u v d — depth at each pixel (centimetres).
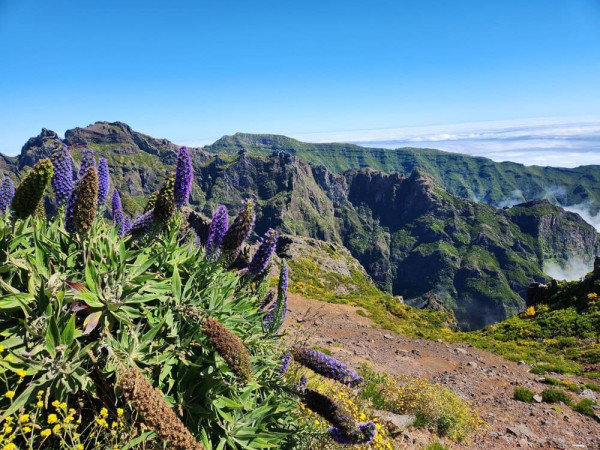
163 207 386
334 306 3206
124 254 352
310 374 777
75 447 262
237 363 299
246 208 406
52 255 362
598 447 1131
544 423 1298
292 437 430
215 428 354
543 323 3709
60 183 378
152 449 304
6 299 308
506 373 2044
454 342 2947
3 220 379
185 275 423
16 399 277
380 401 1059
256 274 462
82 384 297
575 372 2188
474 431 1111
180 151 411
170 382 334
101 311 326
